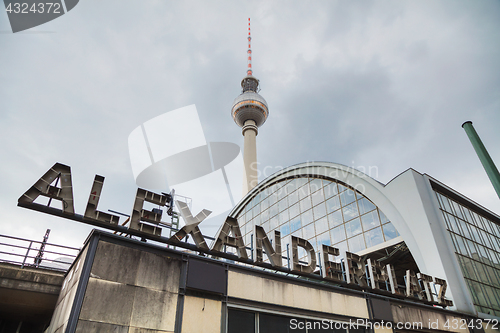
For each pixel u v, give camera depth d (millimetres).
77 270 12320
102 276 10992
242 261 15883
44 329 20703
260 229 17156
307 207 37750
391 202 28422
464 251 26703
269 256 16781
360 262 19406
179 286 12531
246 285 14445
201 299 12914
